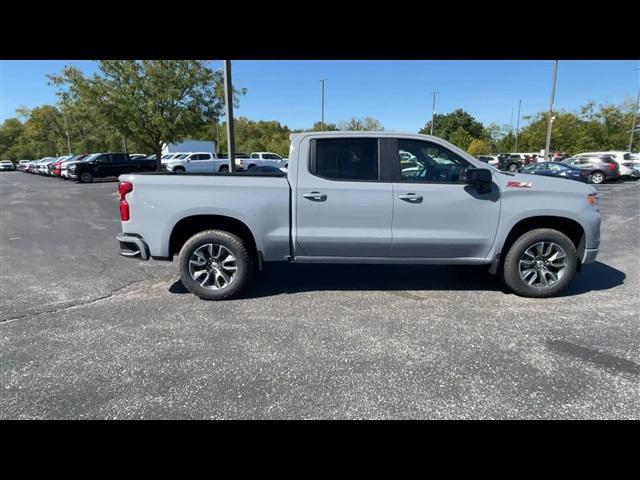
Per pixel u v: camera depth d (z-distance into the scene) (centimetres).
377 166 419
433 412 244
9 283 497
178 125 1877
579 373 285
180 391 266
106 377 282
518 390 265
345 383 275
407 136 423
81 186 2177
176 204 413
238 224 435
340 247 424
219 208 414
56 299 439
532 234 422
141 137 1906
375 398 258
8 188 2092
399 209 414
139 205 416
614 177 2097
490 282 493
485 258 430
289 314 395
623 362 300
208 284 436
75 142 5431
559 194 417
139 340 339
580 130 4056
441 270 548
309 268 563
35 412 245
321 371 290
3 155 6569
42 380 279
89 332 355
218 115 2000
